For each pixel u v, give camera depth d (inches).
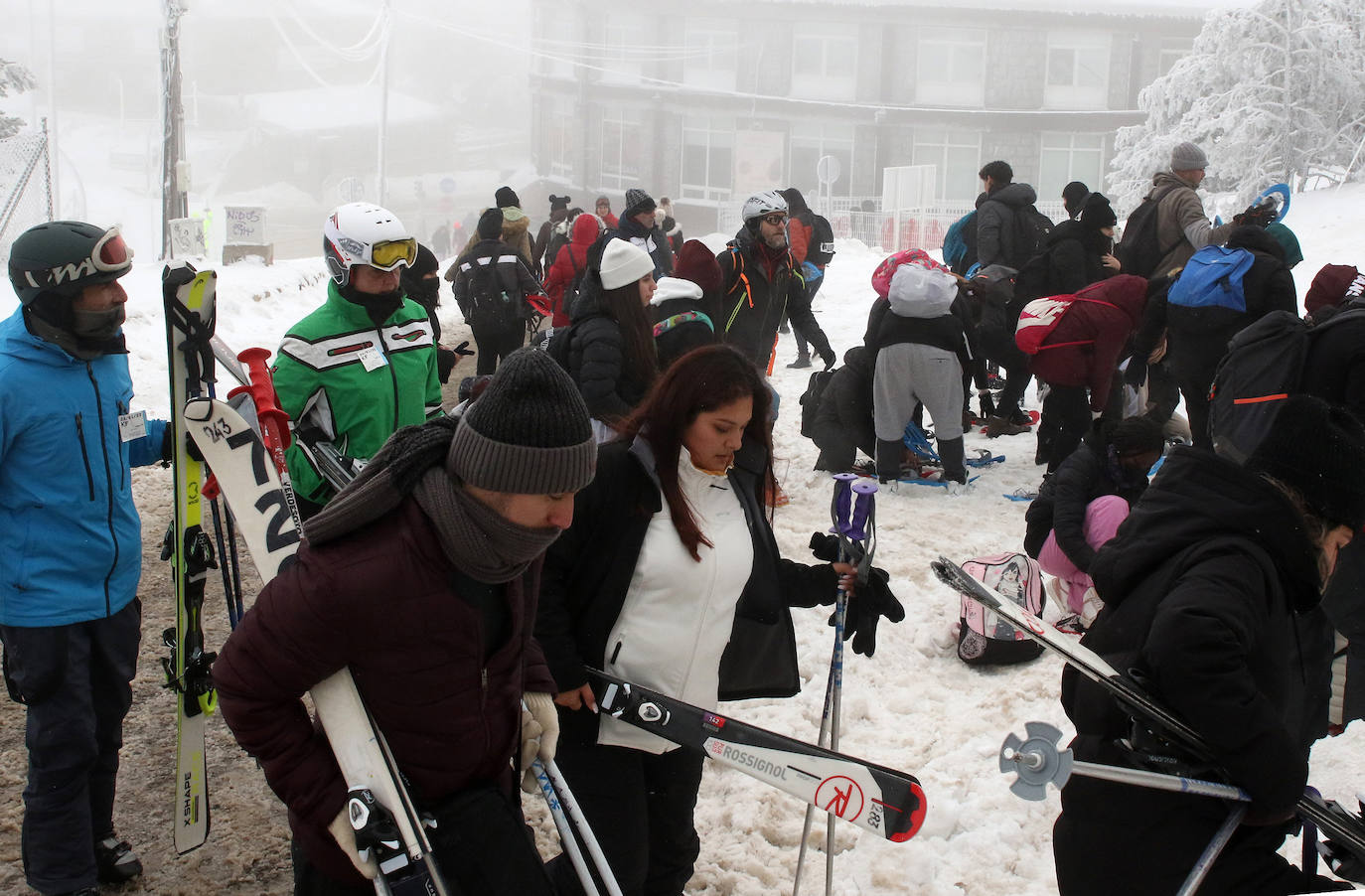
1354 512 105.0
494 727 91.9
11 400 129.9
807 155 1845.5
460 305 383.9
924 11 1731.1
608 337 182.7
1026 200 382.3
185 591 123.0
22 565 132.4
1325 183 971.3
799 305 307.0
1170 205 330.0
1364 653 163.3
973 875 149.8
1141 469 208.2
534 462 78.2
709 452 113.0
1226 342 254.7
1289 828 114.0
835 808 110.0
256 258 714.2
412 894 82.9
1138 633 107.3
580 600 113.7
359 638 82.7
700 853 153.0
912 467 316.5
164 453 146.2
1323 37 907.4
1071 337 280.8
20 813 162.4
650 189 1962.4
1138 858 107.4
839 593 127.3
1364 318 190.2
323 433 157.2
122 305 135.6
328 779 86.3
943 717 188.9
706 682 118.6
